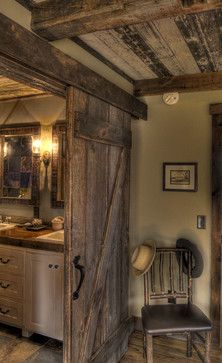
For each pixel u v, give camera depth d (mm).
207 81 2508
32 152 3363
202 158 2602
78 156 1779
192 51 2045
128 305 2711
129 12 1271
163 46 1960
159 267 2547
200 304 2605
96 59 2043
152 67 2385
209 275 2572
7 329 2816
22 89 3070
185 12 1266
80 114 1779
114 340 2318
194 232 2629
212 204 2545
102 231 2115
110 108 2168
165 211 2729
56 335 2494
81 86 1775
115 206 2301
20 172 3443
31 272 2605
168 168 2715
